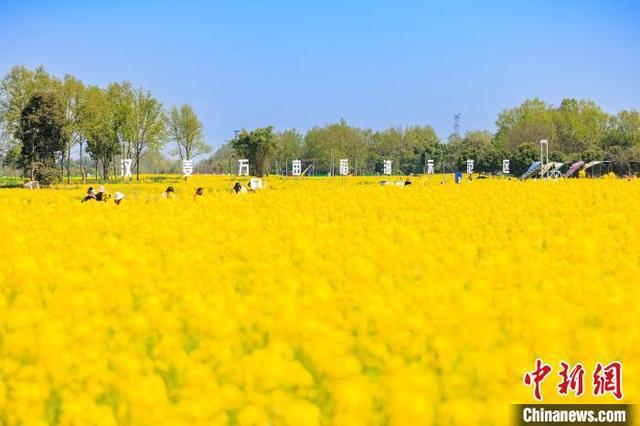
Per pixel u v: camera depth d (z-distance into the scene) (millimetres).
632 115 113938
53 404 7438
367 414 6418
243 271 13883
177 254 14789
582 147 110125
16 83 71875
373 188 40219
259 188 44125
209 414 6535
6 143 71375
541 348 7887
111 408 6918
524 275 11789
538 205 26234
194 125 93750
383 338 8320
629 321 8586
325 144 119250
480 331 8070
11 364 7992
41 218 25266
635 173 81500
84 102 76688
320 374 7703
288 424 6289
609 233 17438
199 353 8008
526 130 111375
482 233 18391
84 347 8344
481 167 106438
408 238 16797
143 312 9844
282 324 8719
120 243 17500
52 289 12477
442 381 6980
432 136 144250
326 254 15188
